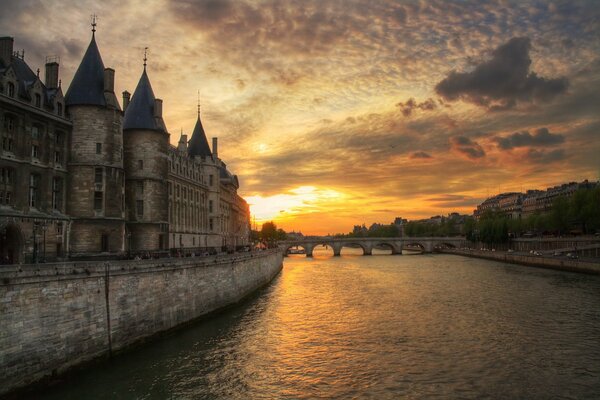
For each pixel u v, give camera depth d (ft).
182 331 143.02
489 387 95.61
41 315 94.07
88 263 107.55
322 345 126.72
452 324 150.71
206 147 333.42
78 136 157.38
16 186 134.21
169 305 139.85
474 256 523.70
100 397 89.20
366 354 118.32
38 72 148.77
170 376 101.55
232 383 98.02
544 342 127.85
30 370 91.09
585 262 291.38
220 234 330.54
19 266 90.38
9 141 133.39
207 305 165.68
